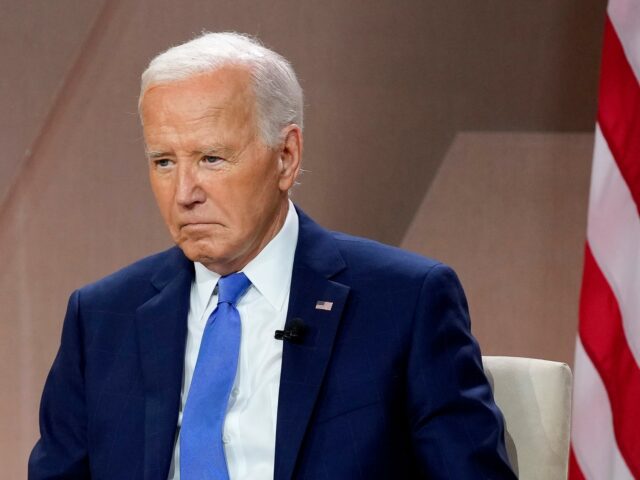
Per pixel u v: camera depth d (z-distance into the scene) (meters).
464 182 10.66
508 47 10.52
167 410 5.66
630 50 7.86
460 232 10.69
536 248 10.69
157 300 6.03
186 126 5.25
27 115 9.88
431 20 10.46
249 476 5.50
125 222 10.13
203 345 5.78
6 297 10.05
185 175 5.32
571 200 10.61
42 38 9.84
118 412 5.80
